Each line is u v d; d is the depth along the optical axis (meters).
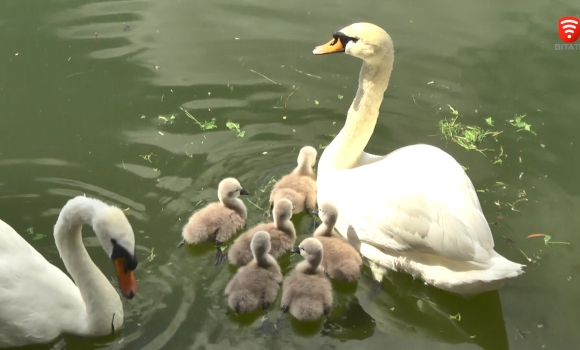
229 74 3.70
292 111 3.55
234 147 3.39
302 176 3.24
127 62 3.73
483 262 2.76
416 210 2.84
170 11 4.02
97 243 3.04
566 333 2.85
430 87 3.68
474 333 2.88
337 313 2.92
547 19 4.04
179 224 3.11
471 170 3.35
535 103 3.62
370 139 3.46
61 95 3.57
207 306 2.88
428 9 4.07
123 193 3.19
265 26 3.94
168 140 3.40
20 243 2.68
